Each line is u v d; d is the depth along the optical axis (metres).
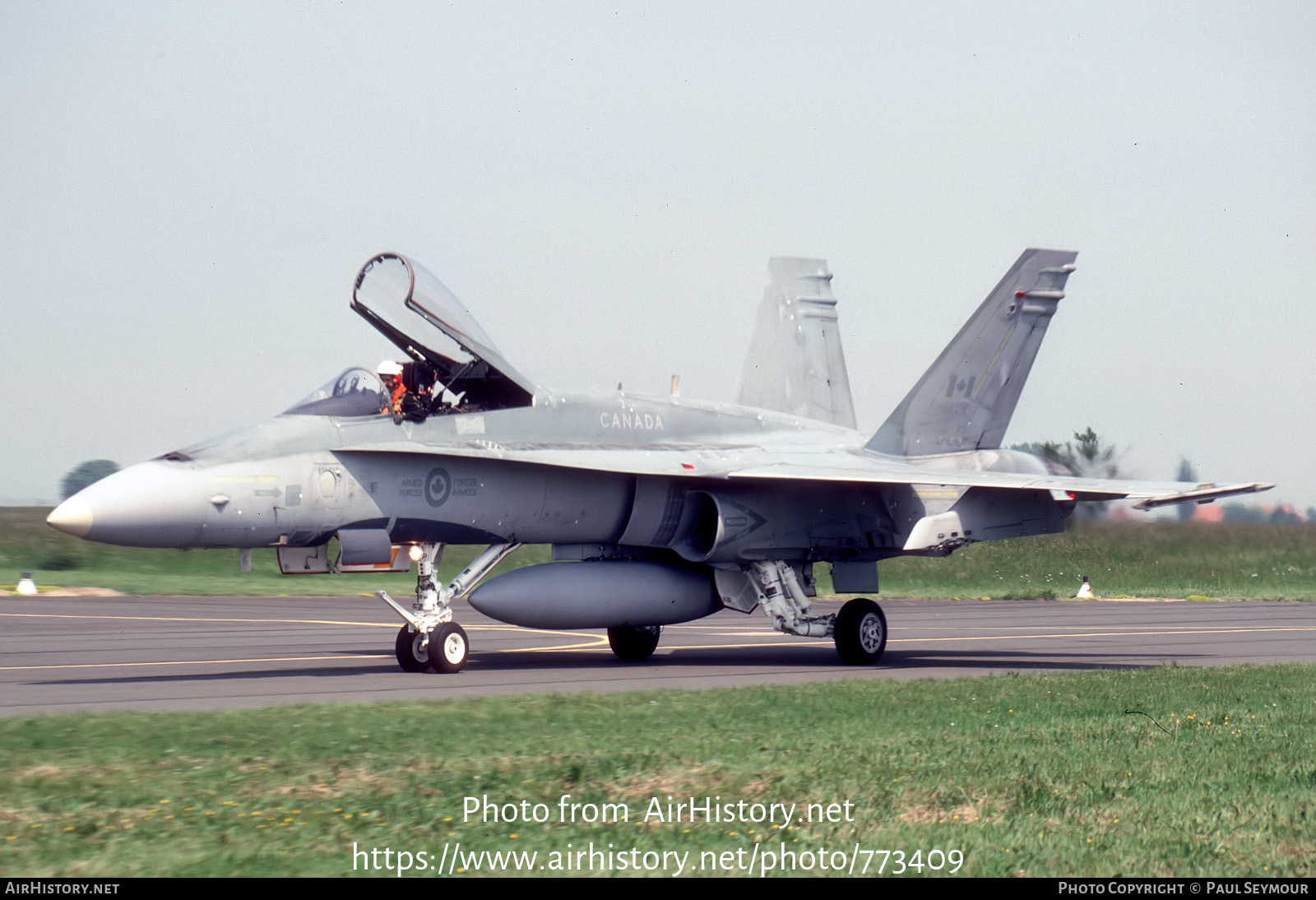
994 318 69.38
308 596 124.25
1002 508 62.47
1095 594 140.62
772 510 61.84
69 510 45.41
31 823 24.52
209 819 25.02
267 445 50.12
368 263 54.16
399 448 52.47
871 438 67.81
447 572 150.62
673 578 61.75
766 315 77.38
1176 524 166.38
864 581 66.12
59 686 47.00
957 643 75.44
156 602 111.25
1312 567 157.38
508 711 38.44
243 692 45.16
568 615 57.75
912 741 33.78
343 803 26.39
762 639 78.06
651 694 42.72
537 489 57.62
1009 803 26.91
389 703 39.66
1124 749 33.09
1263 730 36.56
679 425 64.19
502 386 57.31
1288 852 23.42
